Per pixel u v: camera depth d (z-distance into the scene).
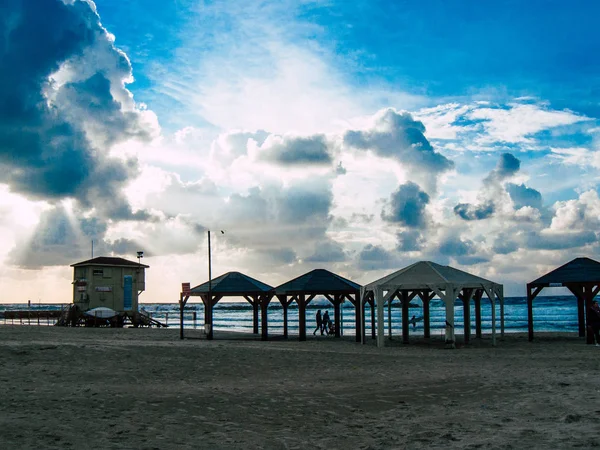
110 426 8.98
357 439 8.38
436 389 13.00
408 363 18.80
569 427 8.46
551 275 28.84
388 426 9.27
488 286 27.19
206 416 10.05
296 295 33.22
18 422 8.98
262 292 33.41
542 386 12.94
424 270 27.03
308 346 26.69
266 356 20.09
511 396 11.77
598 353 22.05
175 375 15.48
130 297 53.12
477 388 12.98
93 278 51.03
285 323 36.44
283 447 7.91
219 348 22.47
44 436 8.09
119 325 51.06
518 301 158.88
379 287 26.66
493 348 25.47
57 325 51.25
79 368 16.14
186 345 23.78
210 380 14.73
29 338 25.95
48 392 12.23
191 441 8.17
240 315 120.81
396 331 53.50
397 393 12.55
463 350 24.47
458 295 28.42
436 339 32.88
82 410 10.27
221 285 34.22
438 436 8.33
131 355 19.00
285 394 12.44
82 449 7.46
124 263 53.16
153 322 54.34
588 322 27.06
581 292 27.75
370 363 18.72
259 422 9.63
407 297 30.97
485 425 9.01
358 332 32.19
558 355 21.47
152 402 11.27
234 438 8.42
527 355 21.70
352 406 11.12
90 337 29.89
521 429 8.52
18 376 14.48
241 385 13.85
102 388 12.99
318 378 15.16
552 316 90.00
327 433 8.82
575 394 11.54
